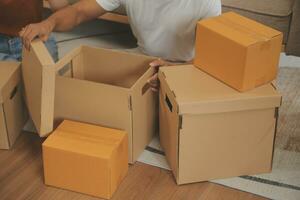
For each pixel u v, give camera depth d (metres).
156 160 1.76
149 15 1.95
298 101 2.19
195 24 1.89
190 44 1.97
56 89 1.68
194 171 1.62
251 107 1.53
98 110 1.66
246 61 1.50
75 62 1.90
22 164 1.73
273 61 1.59
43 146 1.55
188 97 1.52
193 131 1.53
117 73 1.94
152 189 1.62
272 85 1.60
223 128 1.55
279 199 1.57
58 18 1.92
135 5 1.96
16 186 1.63
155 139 1.88
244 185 1.63
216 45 1.58
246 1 2.47
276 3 2.44
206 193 1.60
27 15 2.19
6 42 2.23
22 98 1.91
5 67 1.85
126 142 1.64
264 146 1.62
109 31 3.00
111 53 1.89
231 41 1.52
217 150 1.59
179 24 1.92
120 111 1.63
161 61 1.80
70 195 1.59
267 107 1.54
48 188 1.62
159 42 2.00
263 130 1.59
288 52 2.51
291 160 1.76
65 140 1.58
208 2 1.86
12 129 1.81
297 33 2.43
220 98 1.51
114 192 1.60
